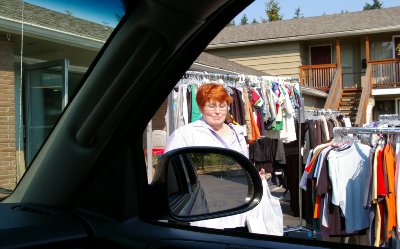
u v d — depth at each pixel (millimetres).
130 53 1104
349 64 18469
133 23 1085
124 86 1127
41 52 4746
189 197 1841
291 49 17625
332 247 1183
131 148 1224
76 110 1172
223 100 2645
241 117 5676
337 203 4082
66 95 4043
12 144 2555
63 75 4191
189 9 1050
